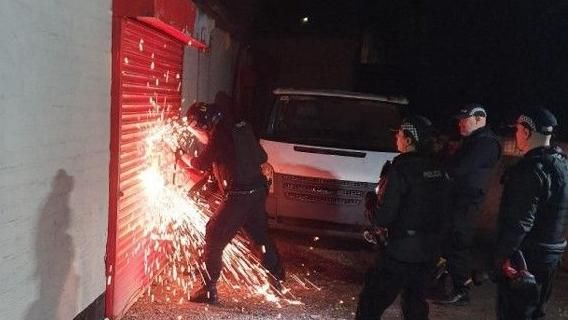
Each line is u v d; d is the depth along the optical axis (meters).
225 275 6.33
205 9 7.98
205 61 9.13
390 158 7.41
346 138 7.80
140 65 4.98
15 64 3.00
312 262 7.19
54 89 3.47
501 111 18.06
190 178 6.44
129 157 4.86
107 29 4.29
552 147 4.24
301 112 8.04
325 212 7.27
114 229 4.57
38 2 3.21
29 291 3.35
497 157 5.83
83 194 4.02
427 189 4.22
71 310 3.98
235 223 5.42
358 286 6.47
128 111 4.74
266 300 5.77
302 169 7.25
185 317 5.15
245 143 5.44
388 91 17.06
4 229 3.02
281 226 7.41
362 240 7.56
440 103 18.72
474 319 5.79
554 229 4.23
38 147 3.32
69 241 3.85
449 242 5.76
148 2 4.33
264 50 15.84
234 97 12.91
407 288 4.45
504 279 4.24
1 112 2.89
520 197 4.09
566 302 6.51
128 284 5.09
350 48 15.88
